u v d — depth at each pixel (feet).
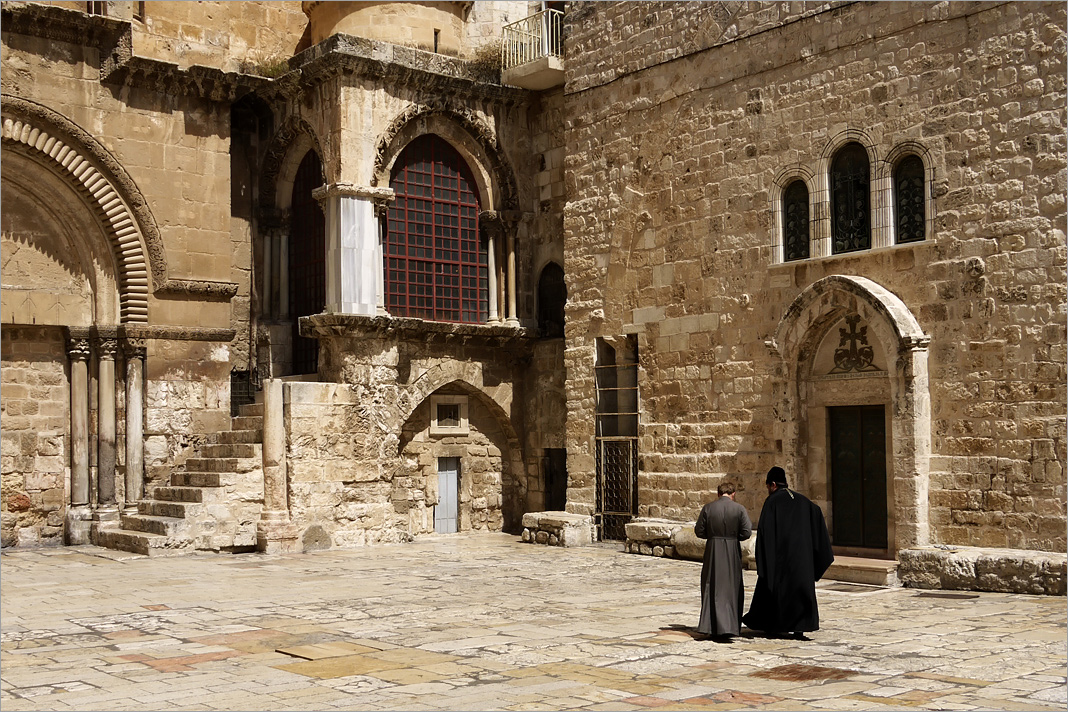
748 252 65.10
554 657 34.78
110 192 73.05
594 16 75.66
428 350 78.59
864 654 35.27
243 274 82.84
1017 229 52.95
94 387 73.56
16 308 70.69
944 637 38.32
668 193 70.23
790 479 61.26
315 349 80.89
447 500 81.87
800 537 38.75
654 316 70.74
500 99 82.23
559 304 82.79
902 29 57.93
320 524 70.95
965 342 54.60
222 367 77.41
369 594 50.21
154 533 67.15
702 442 67.26
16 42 69.26
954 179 55.52
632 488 72.69
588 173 75.82
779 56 63.87
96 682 31.60
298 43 90.02
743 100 65.77
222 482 68.49
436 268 80.69
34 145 69.92
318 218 81.30
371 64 75.10
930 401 55.83
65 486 73.26
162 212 75.05
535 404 83.41
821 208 61.36
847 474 60.39
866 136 59.36
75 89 71.56
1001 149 53.72
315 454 71.31
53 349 73.36
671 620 42.50
